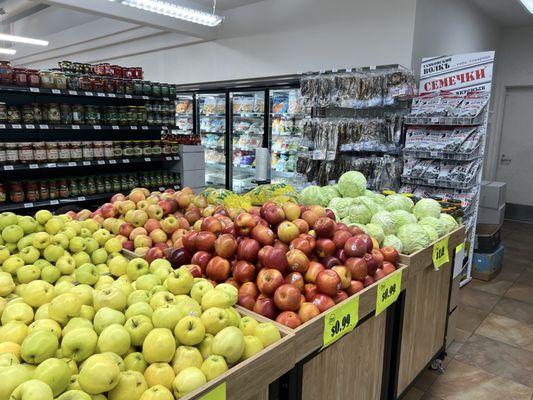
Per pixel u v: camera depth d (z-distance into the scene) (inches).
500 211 215.2
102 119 185.2
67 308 46.4
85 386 36.0
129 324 44.3
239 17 226.7
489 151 287.6
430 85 155.7
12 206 159.8
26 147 159.2
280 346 47.2
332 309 57.1
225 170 257.3
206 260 64.1
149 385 40.0
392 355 80.2
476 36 226.2
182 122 284.5
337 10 182.7
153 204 83.4
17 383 35.6
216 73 245.8
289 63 205.9
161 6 174.9
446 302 103.3
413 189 157.8
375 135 161.3
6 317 48.4
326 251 66.1
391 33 165.8
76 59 366.6
